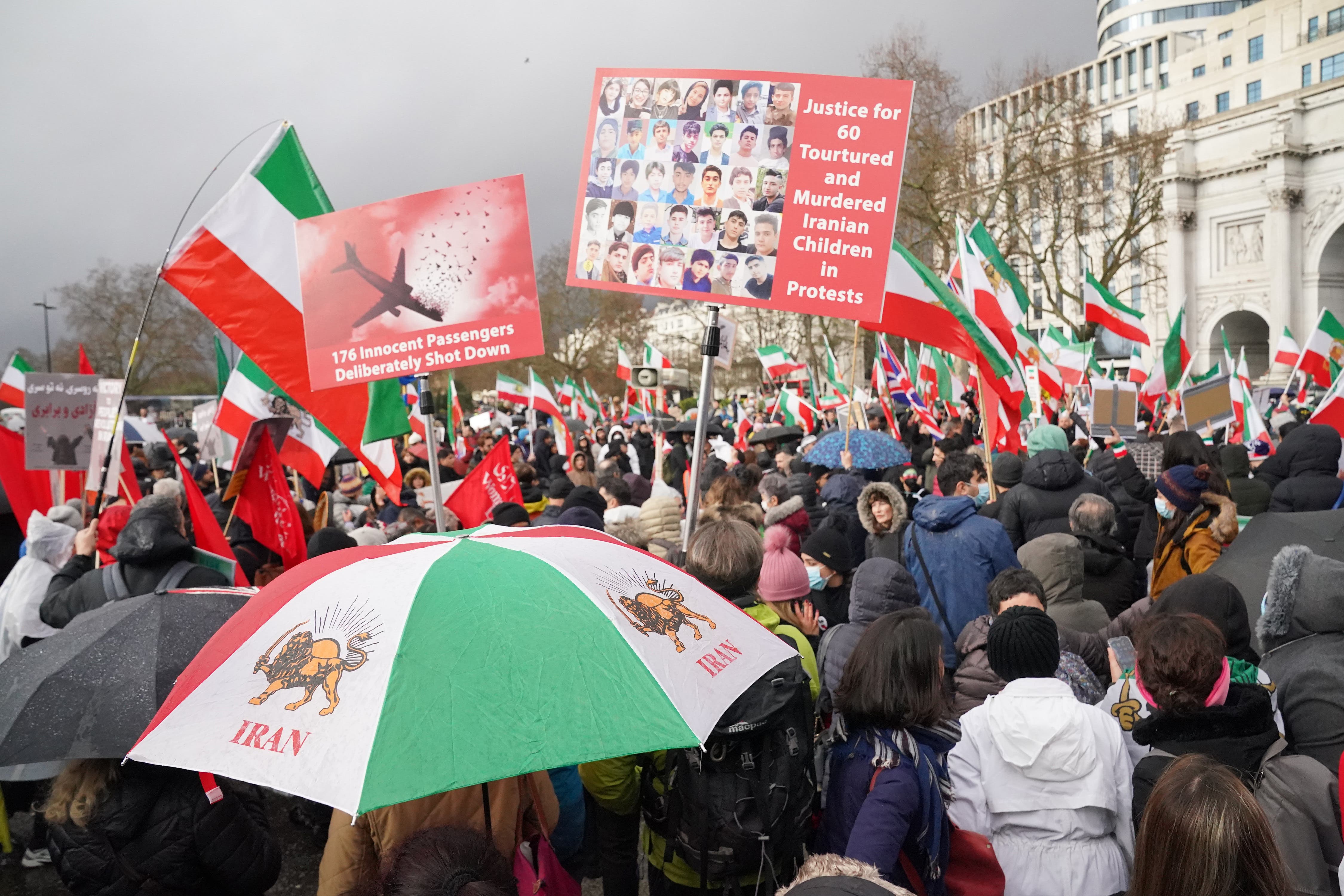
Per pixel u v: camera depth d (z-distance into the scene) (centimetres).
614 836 337
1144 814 205
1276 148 5662
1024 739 266
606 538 236
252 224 516
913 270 631
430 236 436
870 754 256
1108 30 9606
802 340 5000
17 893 449
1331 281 5794
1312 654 293
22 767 307
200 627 277
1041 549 429
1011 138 3931
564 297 6706
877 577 346
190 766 161
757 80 401
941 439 1256
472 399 4744
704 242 406
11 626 500
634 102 421
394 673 171
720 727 255
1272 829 201
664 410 2342
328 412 533
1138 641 275
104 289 4419
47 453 608
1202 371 6222
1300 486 625
